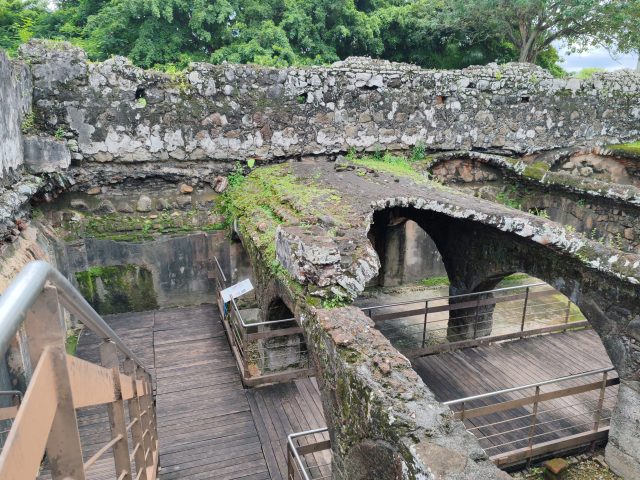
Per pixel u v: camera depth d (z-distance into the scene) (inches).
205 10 510.9
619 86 413.4
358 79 349.1
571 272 218.7
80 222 313.0
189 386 256.2
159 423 227.6
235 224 295.7
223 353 287.7
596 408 245.3
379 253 415.5
